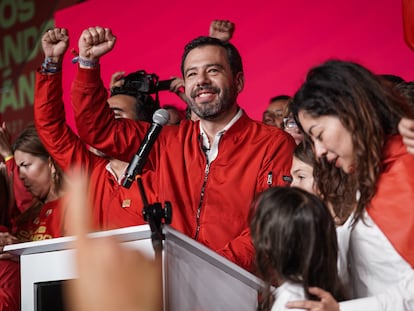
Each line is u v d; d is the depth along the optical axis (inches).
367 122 105.5
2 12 272.4
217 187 145.9
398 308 101.2
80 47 151.5
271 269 101.0
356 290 110.3
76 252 106.9
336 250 100.7
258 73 210.7
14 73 267.4
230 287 110.7
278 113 190.7
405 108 107.8
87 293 104.8
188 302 106.0
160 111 122.3
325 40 199.8
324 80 107.0
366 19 193.9
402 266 104.6
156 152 155.6
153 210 104.8
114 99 184.2
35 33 263.0
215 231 143.3
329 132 106.1
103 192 165.2
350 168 107.7
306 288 97.7
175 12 230.2
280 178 145.3
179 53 229.5
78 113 153.1
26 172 182.4
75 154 164.6
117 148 155.1
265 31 210.2
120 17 241.9
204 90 150.5
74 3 253.0
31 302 115.2
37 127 163.5
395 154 107.1
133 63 238.5
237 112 153.2
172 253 105.0
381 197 106.1
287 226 98.9
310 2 202.5
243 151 148.3
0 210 174.4
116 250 105.7
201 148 150.6
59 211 176.6
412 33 141.9
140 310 103.8
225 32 192.5
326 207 100.8
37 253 115.3
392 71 189.6
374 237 106.5
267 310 100.7
